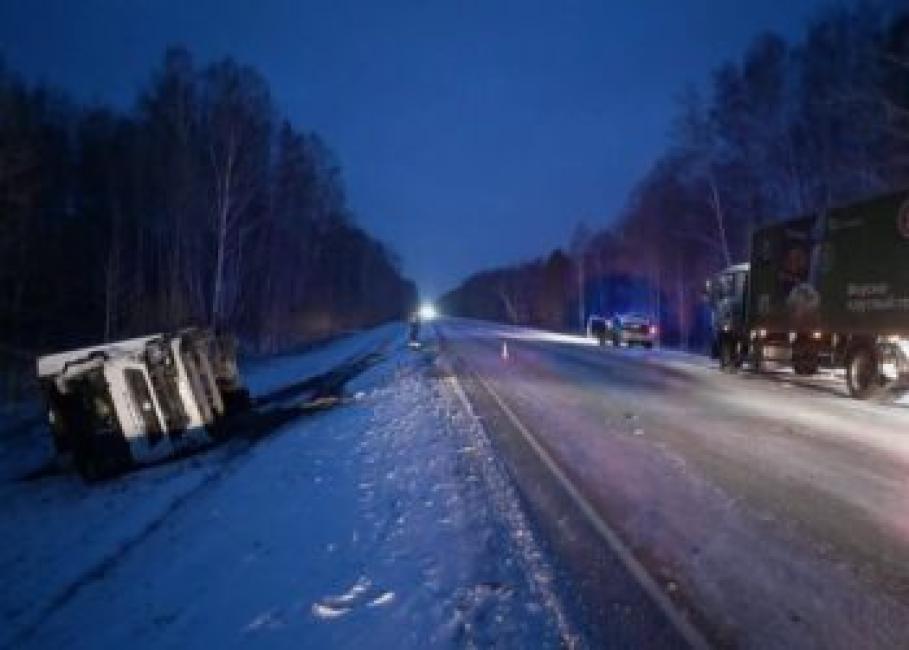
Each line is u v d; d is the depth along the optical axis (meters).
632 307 79.25
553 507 7.07
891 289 14.63
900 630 4.47
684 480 8.06
